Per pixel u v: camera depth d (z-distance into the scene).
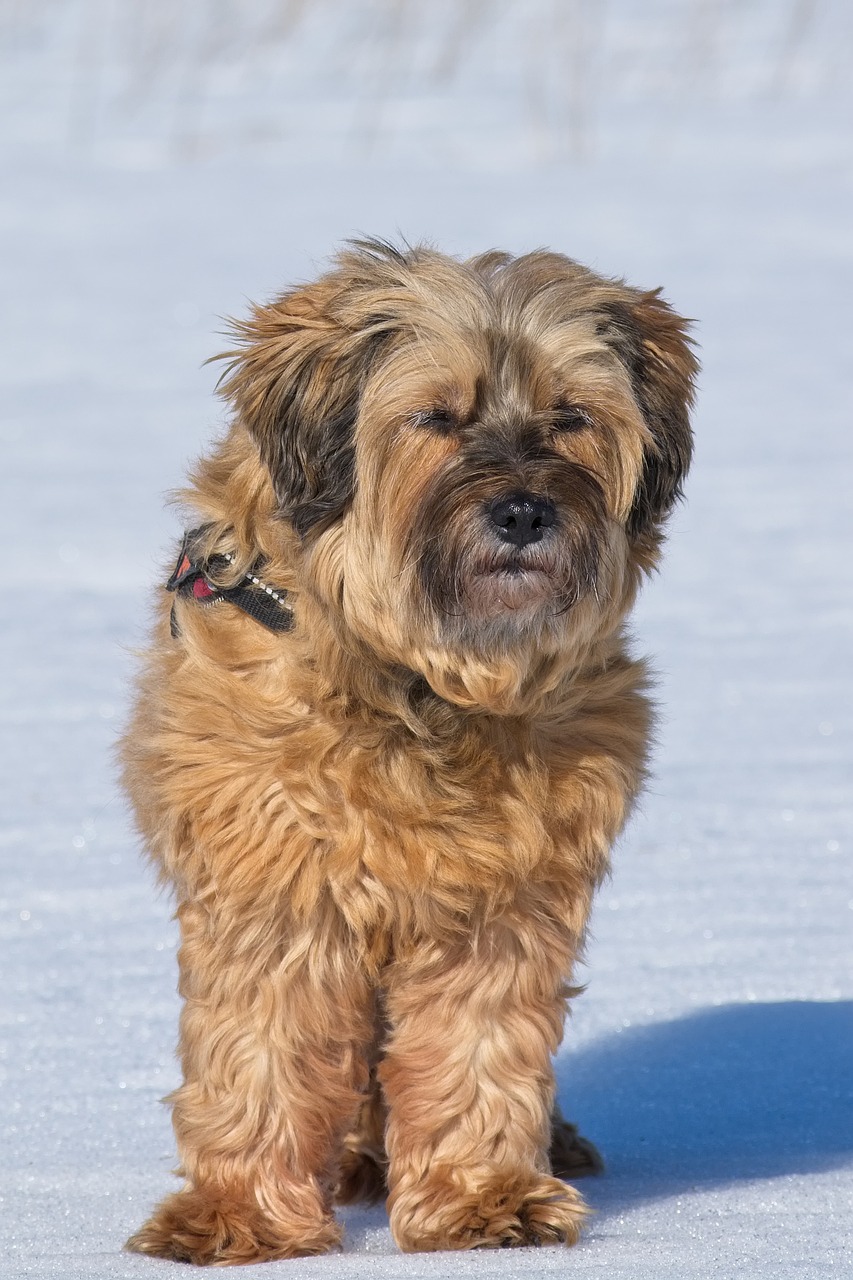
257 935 7.28
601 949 10.05
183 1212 7.25
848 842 11.52
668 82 46.69
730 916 10.42
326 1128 7.62
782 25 52.16
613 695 7.78
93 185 37.75
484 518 7.44
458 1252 7.05
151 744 7.31
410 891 7.19
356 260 8.15
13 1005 9.36
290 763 7.06
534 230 31.91
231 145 41.47
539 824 7.31
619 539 7.92
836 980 9.59
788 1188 7.27
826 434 21.61
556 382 7.75
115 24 52.97
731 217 33.53
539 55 47.59
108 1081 8.56
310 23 52.62
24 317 27.41
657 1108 8.48
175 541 10.07
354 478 7.72
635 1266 6.13
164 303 28.08
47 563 17.42
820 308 27.19
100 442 21.38
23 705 14.12
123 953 10.05
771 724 13.72
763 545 18.09
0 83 48.28
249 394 7.86
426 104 45.50
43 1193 7.52
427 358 7.62
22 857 11.42
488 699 7.43
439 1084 7.61
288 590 7.51
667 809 12.17
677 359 8.41
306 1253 7.29
